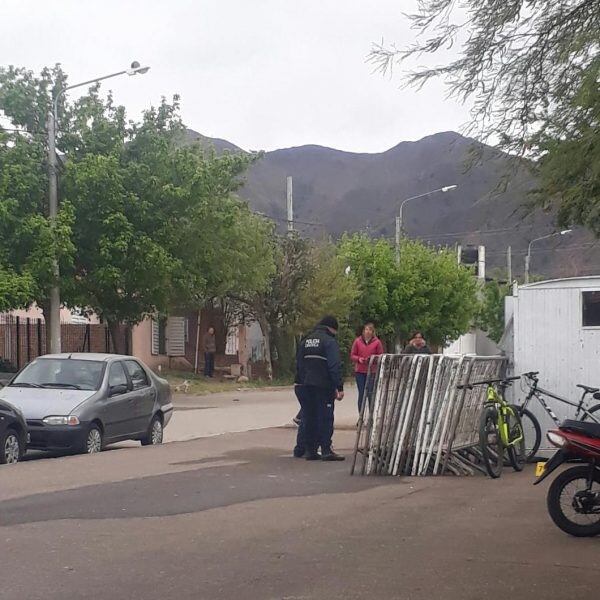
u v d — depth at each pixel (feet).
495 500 34.73
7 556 25.76
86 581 23.30
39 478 39.40
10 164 87.40
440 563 25.14
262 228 117.08
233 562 25.18
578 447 28.17
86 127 93.40
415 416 40.96
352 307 148.46
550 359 46.21
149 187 90.89
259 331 160.45
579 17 28.27
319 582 23.22
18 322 104.58
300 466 43.60
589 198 28.86
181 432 65.72
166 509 32.42
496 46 29.09
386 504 33.76
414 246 160.35
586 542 27.81
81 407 49.42
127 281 91.15
